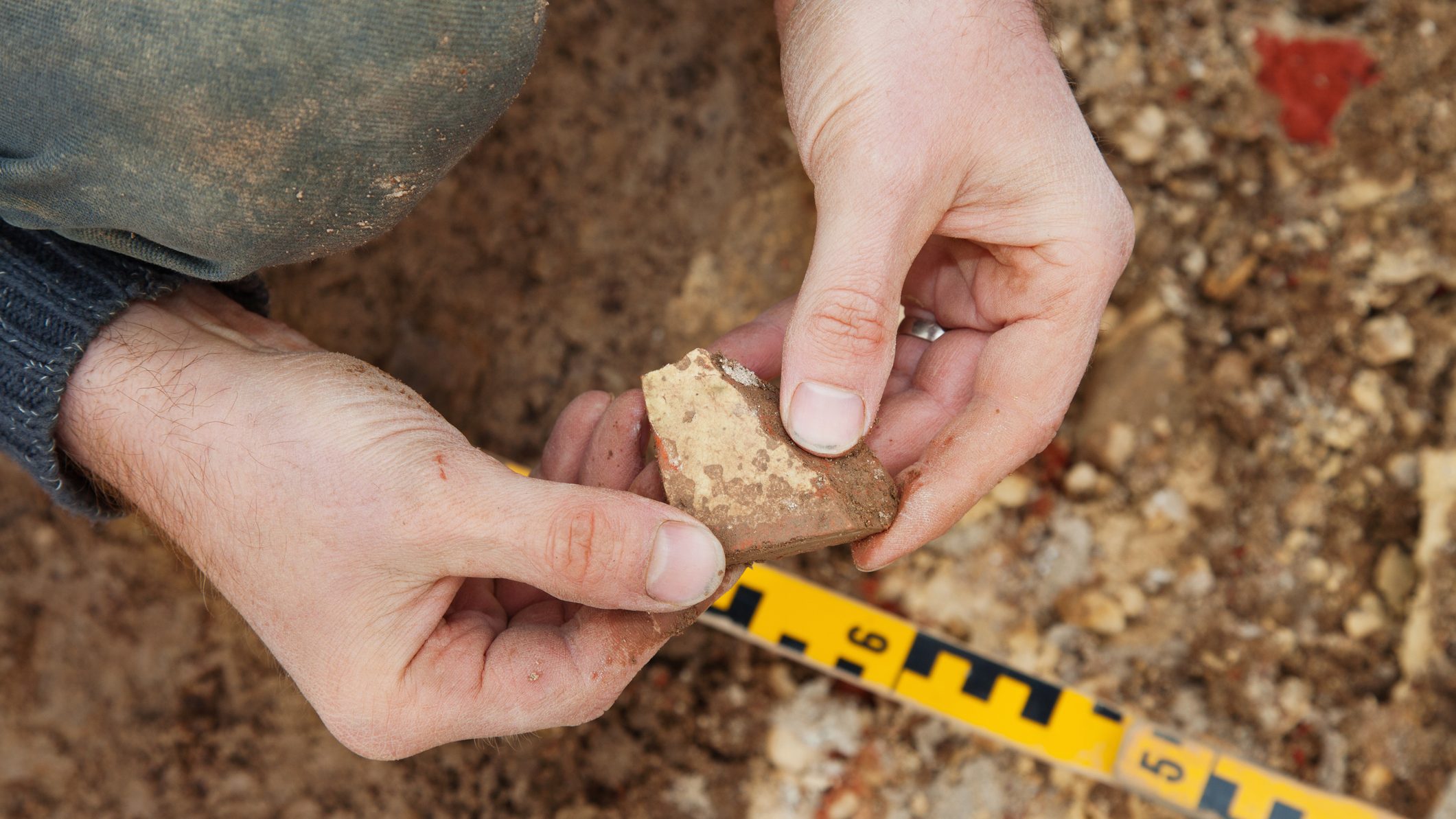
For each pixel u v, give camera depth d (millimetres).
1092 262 1301
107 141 1027
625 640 1279
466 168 2109
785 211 2076
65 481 1339
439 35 980
